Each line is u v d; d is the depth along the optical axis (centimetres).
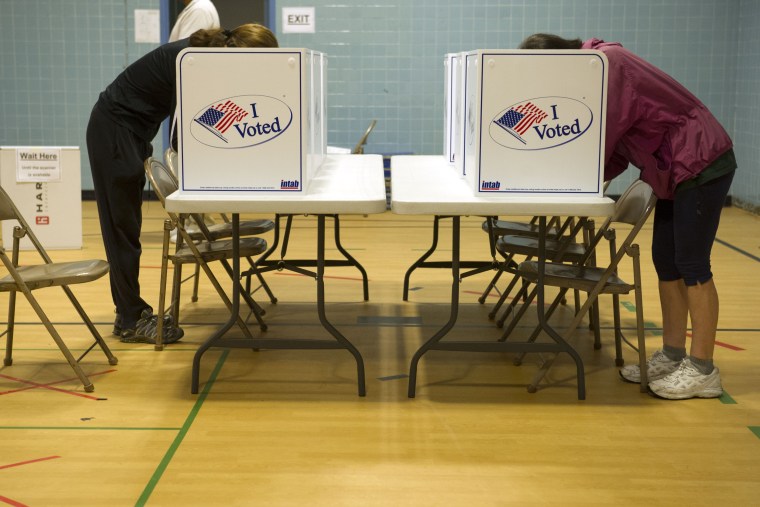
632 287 326
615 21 836
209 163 305
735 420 303
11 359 359
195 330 409
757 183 791
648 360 343
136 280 387
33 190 591
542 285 324
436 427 295
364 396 325
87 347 382
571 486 252
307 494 246
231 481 254
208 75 300
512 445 280
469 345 323
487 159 302
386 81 849
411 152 831
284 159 304
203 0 579
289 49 298
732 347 387
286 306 455
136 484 252
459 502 242
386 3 837
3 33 843
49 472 259
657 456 273
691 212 309
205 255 369
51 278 322
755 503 243
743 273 545
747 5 809
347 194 311
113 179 369
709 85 845
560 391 331
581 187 303
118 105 369
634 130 311
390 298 474
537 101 298
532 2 834
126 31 841
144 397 322
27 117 857
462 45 841
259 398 322
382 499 243
